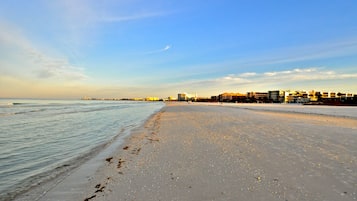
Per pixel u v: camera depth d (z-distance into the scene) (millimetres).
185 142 10406
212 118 22781
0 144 11664
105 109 50281
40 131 16188
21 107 52781
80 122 22359
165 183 5445
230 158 7375
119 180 5863
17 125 19625
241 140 10406
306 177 5531
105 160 8188
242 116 25109
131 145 10641
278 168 6262
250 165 6586
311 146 8930
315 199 4383
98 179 6109
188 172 6160
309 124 16516
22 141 12469
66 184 5891
